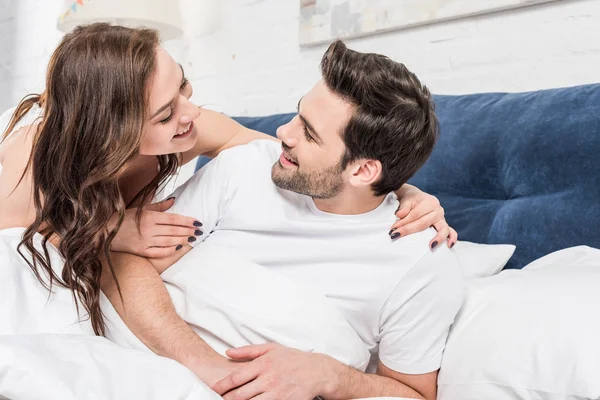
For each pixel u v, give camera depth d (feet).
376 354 3.92
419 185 5.43
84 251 3.47
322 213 3.79
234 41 8.51
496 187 5.12
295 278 3.72
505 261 4.49
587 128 4.64
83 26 3.56
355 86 3.41
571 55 5.62
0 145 4.34
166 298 3.66
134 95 3.31
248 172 3.98
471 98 5.57
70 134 3.34
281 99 7.98
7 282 3.36
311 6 7.45
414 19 6.50
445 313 3.61
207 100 8.91
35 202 3.53
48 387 2.40
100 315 3.56
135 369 2.69
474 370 3.35
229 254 3.76
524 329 3.29
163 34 8.43
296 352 3.30
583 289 3.38
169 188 5.58
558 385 3.01
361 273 3.64
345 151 3.48
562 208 4.60
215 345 3.60
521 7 5.89
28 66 11.18
